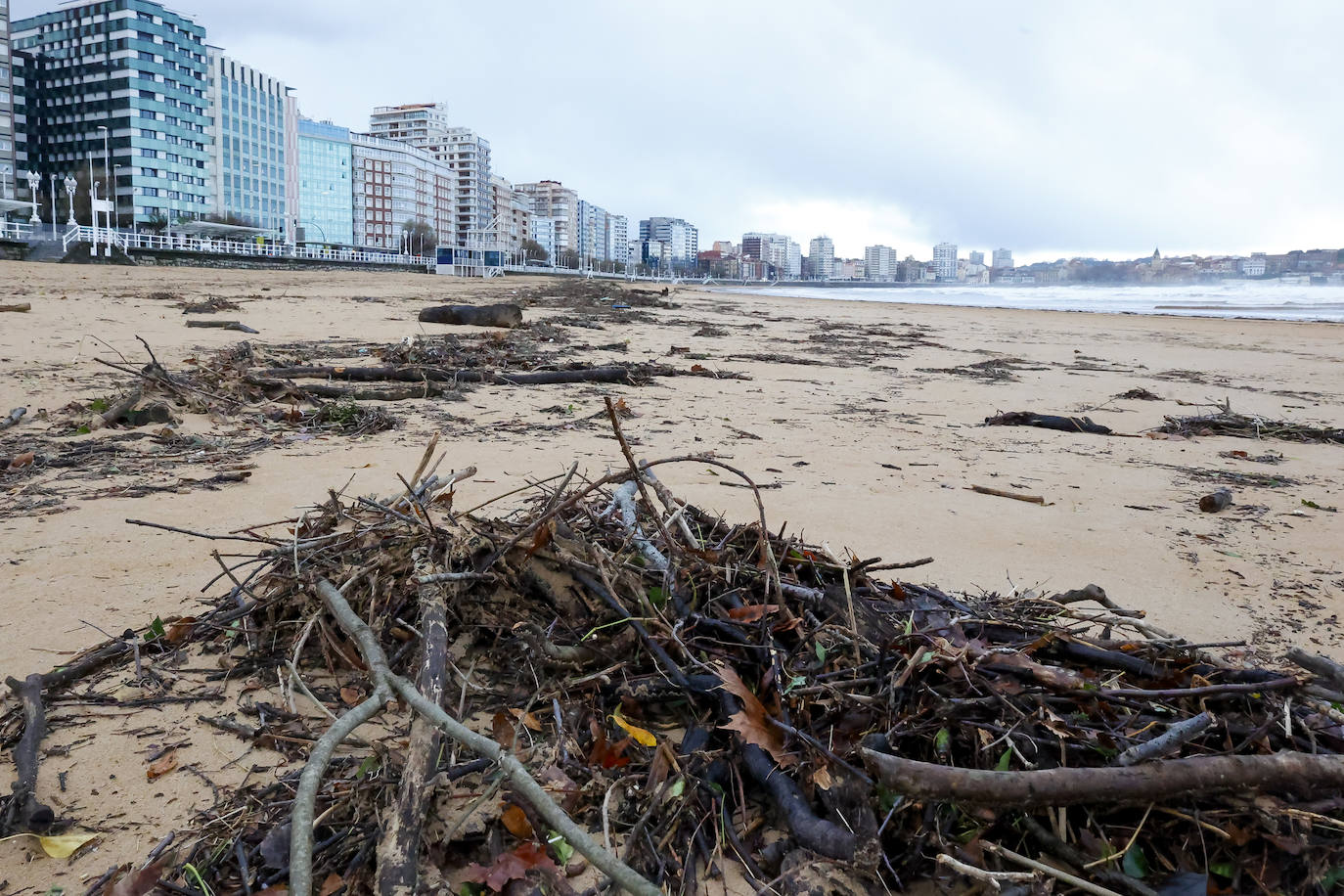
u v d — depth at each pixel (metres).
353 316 19.94
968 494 6.29
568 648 2.92
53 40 116.69
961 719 2.45
